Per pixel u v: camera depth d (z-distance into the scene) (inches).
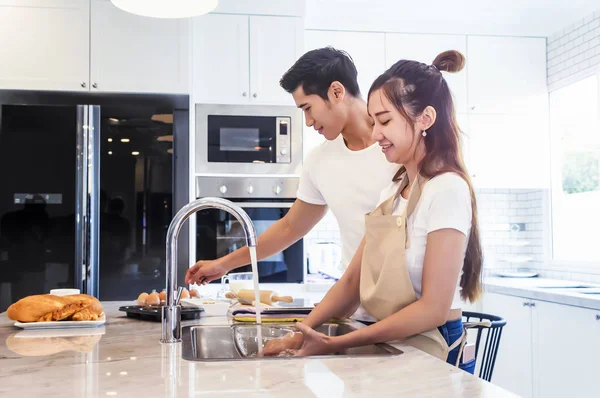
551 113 169.5
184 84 137.8
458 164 52.7
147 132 135.9
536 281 155.9
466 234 50.3
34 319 62.2
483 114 164.9
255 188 143.0
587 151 159.3
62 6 136.0
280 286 143.6
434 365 40.4
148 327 63.4
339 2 144.9
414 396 32.2
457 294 54.1
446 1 144.4
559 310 121.8
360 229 73.3
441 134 52.9
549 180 168.1
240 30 144.6
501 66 165.8
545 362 126.7
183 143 136.9
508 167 165.6
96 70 135.9
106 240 132.6
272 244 81.2
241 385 34.9
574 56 156.9
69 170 130.4
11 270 128.3
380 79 54.2
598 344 109.6
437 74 53.7
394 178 60.6
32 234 128.9
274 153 144.4
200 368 40.0
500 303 145.9
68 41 135.7
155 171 135.6
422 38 162.2
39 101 134.7
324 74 69.6
